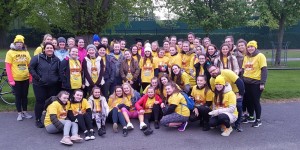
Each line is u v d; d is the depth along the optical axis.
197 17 16.72
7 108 7.93
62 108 6.12
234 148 5.43
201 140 5.85
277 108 8.22
